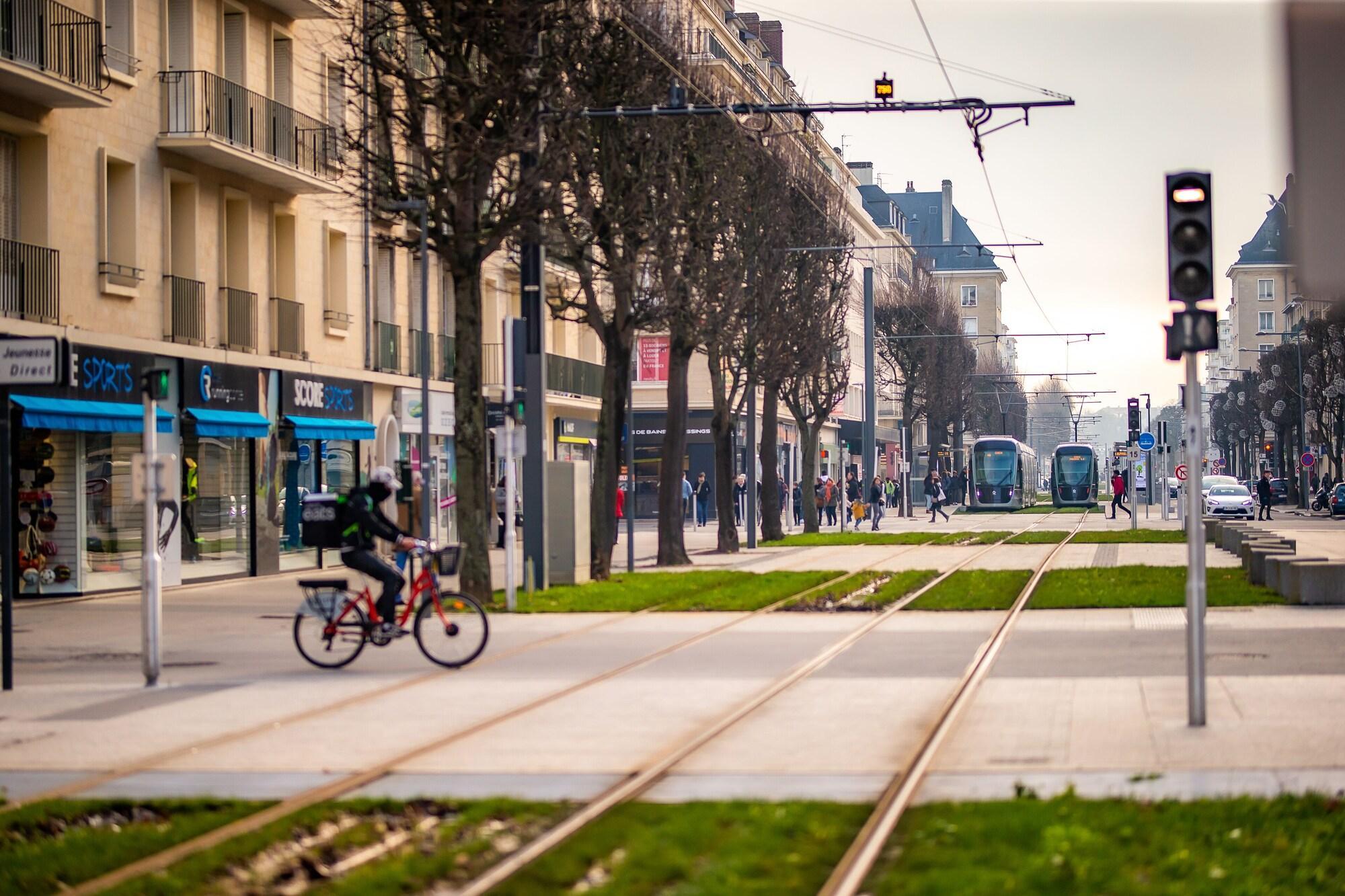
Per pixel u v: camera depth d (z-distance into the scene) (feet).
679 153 113.60
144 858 26.71
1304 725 39.34
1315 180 9.18
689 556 142.00
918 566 119.24
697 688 49.83
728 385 256.93
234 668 59.31
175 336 109.09
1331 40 9.05
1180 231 39.58
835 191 171.53
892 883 22.56
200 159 112.06
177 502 109.29
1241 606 78.43
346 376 137.49
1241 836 25.52
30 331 91.15
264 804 31.22
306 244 130.82
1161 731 38.68
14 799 33.22
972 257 585.22
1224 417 460.14
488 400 171.12
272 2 121.39
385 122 87.92
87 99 92.99
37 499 96.84
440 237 84.84
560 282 112.57
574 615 79.00
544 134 88.63
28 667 60.44
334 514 58.29
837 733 39.55
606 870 24.47
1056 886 22.02
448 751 37.88
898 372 336.70
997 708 43.60
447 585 95.20
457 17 83.61
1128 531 186.91
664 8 112.68
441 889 23.77
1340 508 260.42
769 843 25.62
